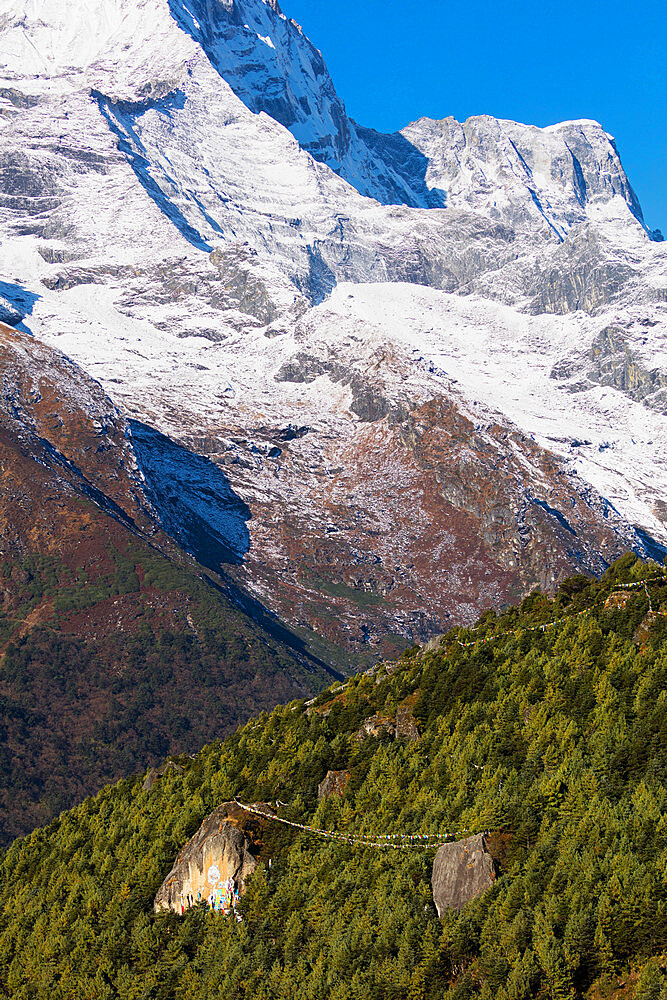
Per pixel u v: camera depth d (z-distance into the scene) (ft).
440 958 394.11
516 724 469.98
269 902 445.78
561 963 371.35
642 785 411.54
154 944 460.96
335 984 405.18
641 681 465.06
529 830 412.77
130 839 524.52
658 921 368.48
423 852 429.38
